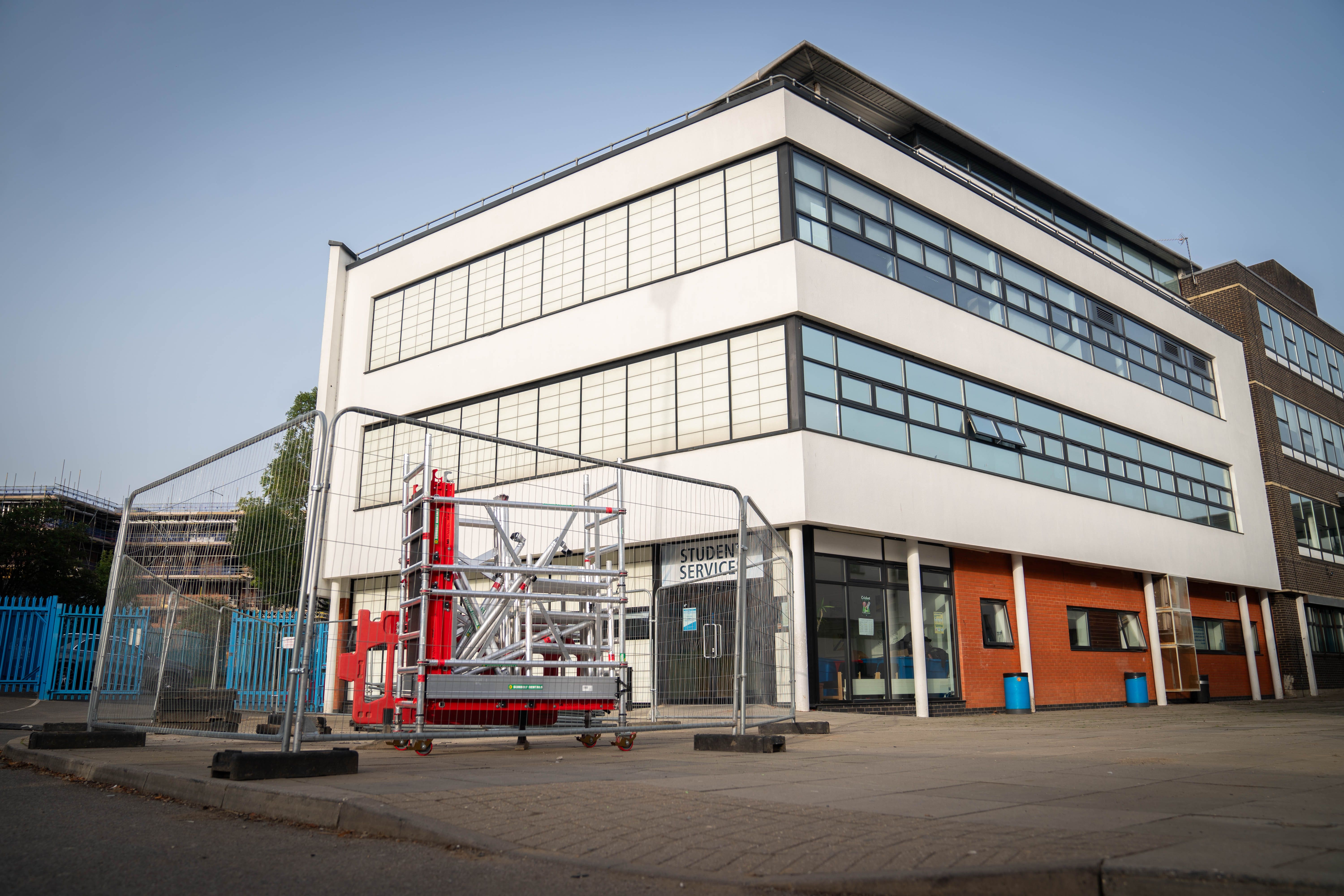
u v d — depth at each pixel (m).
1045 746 8.56
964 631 17.36
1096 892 2.88
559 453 7.96
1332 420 33.59
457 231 20.91
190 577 7.09
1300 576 28.77
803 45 19.53
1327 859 2.98
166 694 7.12
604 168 18.44
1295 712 16.98
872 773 5.96
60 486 69.19
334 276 22.92
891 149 17.86
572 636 8.65
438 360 20.50
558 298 18.80
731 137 16.59
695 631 9.31
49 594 49.50
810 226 15.98
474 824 3.99
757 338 15.70
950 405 17.84
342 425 21.94
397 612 8.59
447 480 8.16
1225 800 4.58
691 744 9.15
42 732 7.55
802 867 3.20
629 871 3.26
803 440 14.68
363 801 4.37
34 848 3.88
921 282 17.89
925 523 16.45
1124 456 22.56
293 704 5.62
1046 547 19.12
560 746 8.98
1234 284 29.86
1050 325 21.08
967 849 3.29
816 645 14.68
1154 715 16.31
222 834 4.17
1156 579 23.06
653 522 10.80
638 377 17.22
